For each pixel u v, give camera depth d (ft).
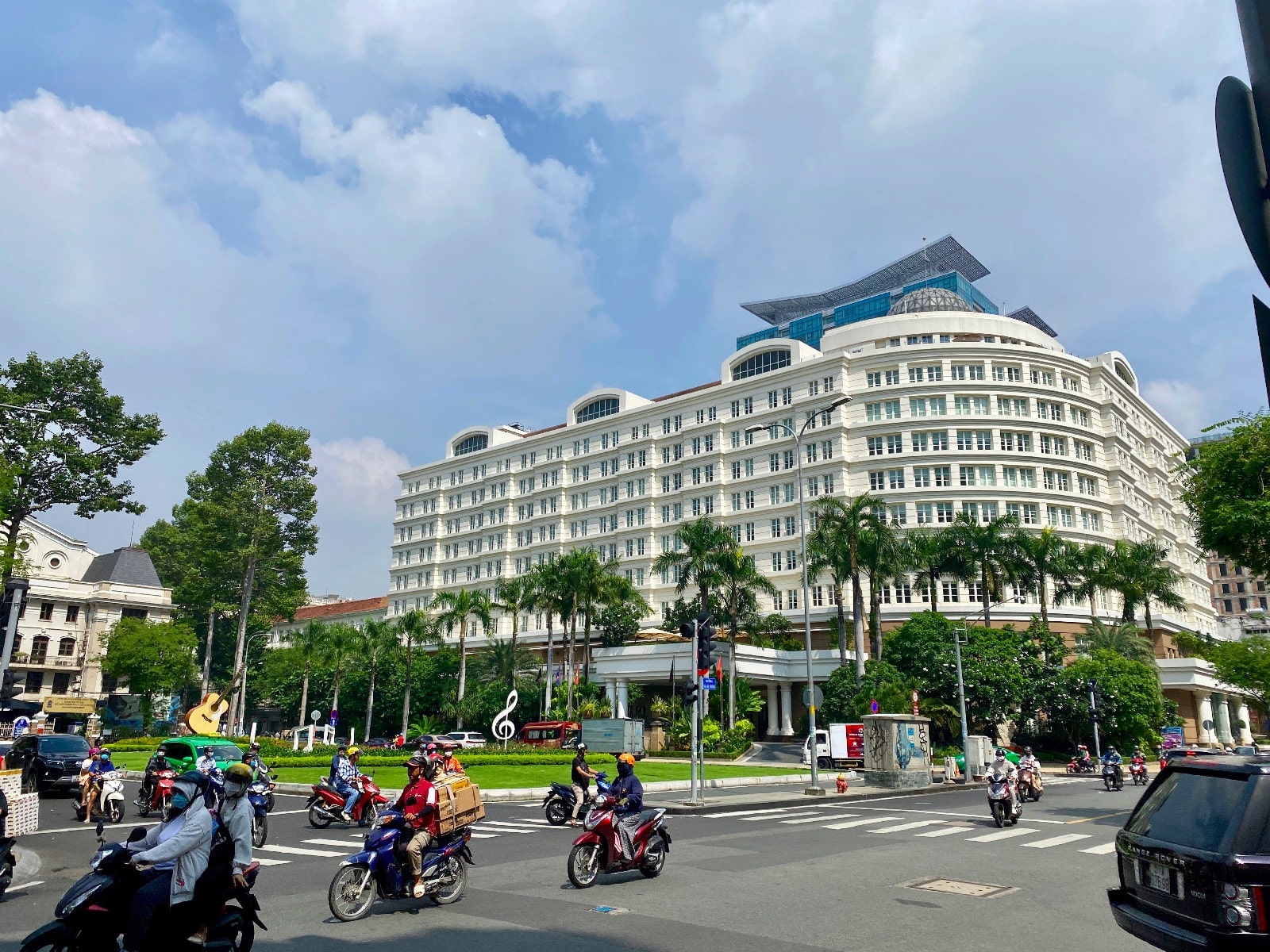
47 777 84.12
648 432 280.92
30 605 244.83
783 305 372.99
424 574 338.54
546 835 58.85
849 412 233.96
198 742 66.13
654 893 38.34
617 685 203.10
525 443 316.19
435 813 35.45
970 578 189.98
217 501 220.64
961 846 55.16
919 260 343.26
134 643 222.69
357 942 29.50
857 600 177.78
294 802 79.10
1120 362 270.26
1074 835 61.67
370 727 240.32
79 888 23.59
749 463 252.42
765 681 210.38
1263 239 11.73
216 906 23.85
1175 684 203.10
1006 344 233.96
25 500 158.10
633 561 267.39
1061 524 220.23
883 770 102.68
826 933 31.24
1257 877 19.39
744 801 81.87
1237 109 12.18
